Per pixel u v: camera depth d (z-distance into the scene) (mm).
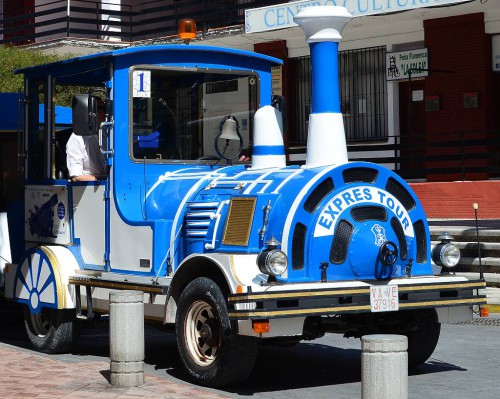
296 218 8117
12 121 11508
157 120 9578
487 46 21156
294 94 24984
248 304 7613
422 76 22234
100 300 9445
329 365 9602
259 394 8133
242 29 23766
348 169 8398
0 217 11531
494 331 11688
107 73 9508
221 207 8703
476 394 8148
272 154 9195
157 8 26859
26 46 27469
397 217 8555
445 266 8750
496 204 19281
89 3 30359
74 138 10055
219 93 9945
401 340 5961
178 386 8320
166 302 8633
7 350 10359
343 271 8250
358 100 23844
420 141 22625
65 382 8461
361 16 20828
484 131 20266
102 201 9594
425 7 19688
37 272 10133
